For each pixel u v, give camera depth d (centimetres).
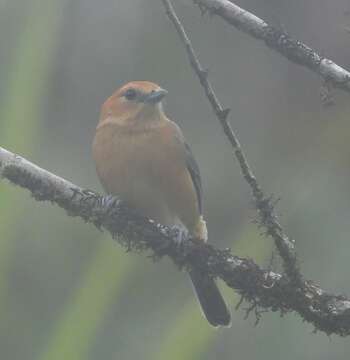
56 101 1463
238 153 714
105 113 988
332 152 1298
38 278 1258
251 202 726
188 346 592
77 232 1315
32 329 1148
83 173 1438
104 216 811
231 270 770
